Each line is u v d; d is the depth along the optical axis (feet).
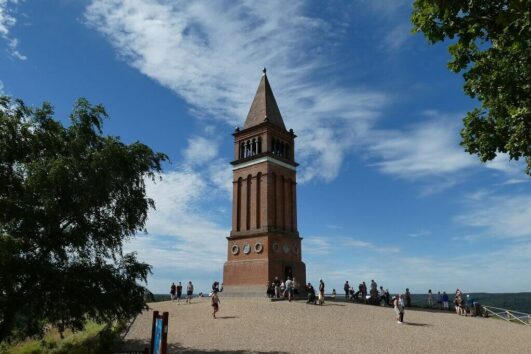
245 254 161.68
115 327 85.05
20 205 59.16
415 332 86.58
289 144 183.62
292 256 165.27
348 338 78.74
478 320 115.14
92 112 70.90
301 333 83.05
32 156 63.10
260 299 136.36
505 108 45.01
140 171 73.00
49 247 62.39
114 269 68.54
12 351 70.85
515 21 31.53
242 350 69.05
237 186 174.09
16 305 58.59
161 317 49.29
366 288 155.53
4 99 62.90
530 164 48.96
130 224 71.15
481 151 47.93
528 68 39.04
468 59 44.68
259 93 188.44
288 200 173.06
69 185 61.05
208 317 103.35
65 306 62.80
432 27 38.83
